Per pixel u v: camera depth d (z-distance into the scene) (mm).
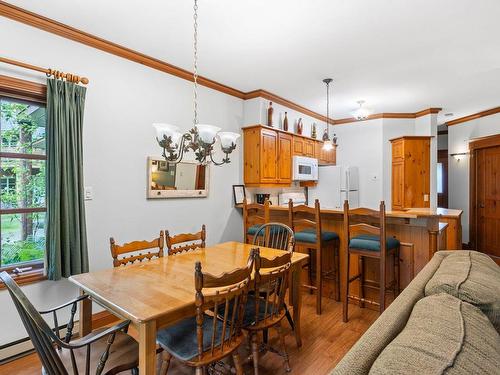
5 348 2250
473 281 1292
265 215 3283
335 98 4492
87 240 2691
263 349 2102
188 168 3549
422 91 4148
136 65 3049
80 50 2637
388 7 2211
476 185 5434
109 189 2852
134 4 2189
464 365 709
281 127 4578
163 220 3326
